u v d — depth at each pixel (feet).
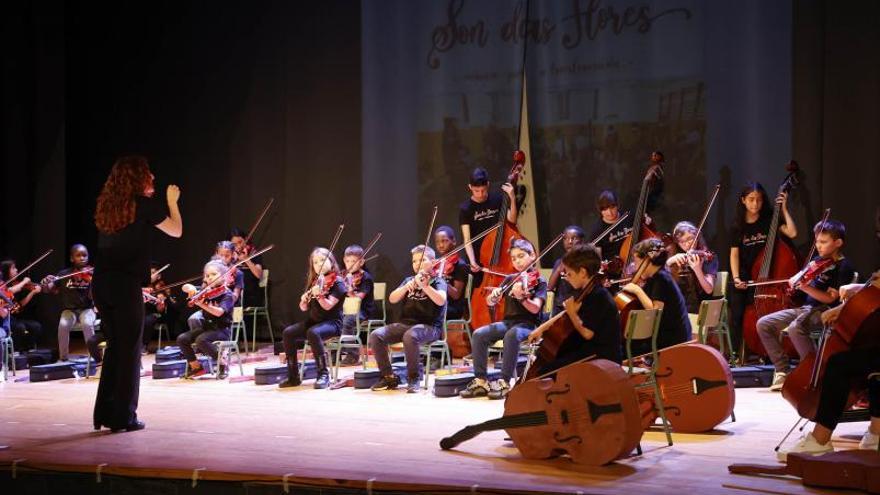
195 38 30.94
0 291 24.85
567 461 13.33
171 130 31.32
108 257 15.85
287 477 12.55
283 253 30.01
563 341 14.25
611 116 25.94
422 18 28.02
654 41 25.40
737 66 24.45
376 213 28.66
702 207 24.97
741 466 12.42
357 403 18.99
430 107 27.99
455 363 24.72
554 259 26.71
